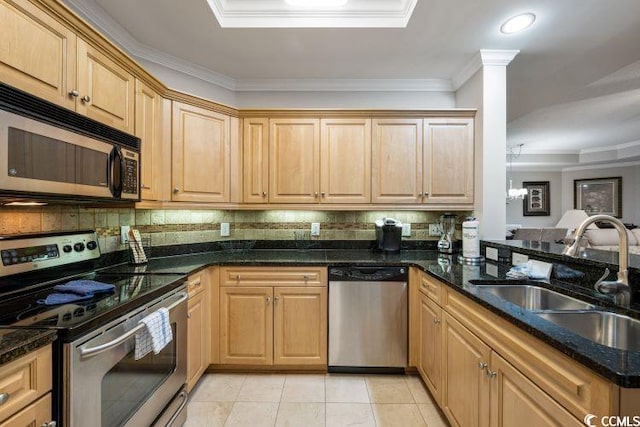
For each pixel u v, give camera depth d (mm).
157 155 2008
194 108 2229
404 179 2467
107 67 1539
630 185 6906
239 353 2197
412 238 2771
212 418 1768
